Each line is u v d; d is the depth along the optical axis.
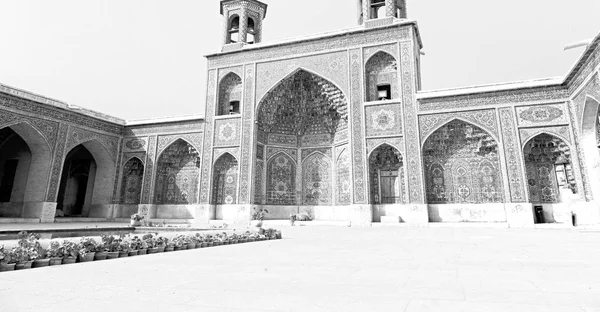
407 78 8.87
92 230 6.61
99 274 1.99
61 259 2.46
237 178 9.93
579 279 1.84
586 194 7.25
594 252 3.06
